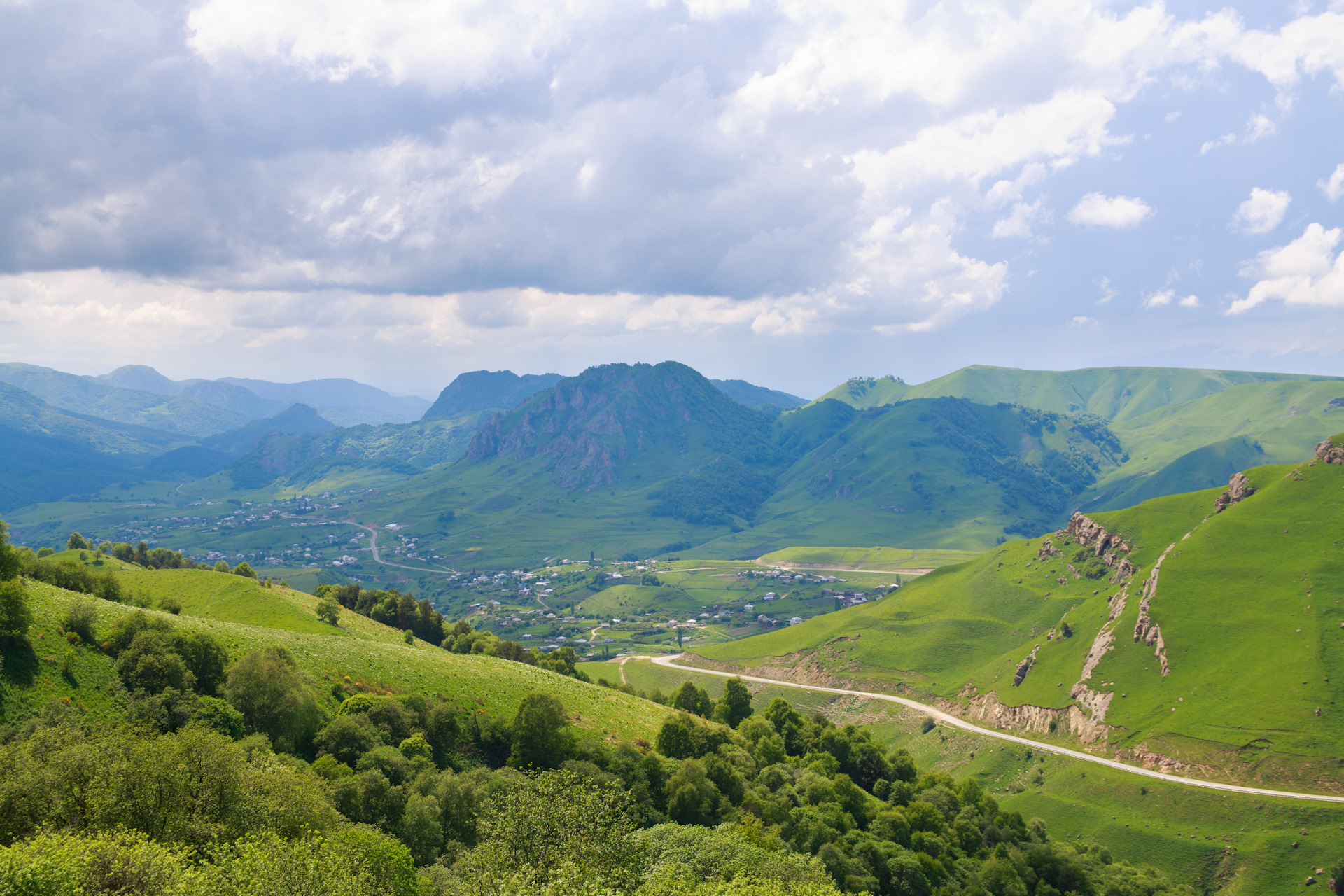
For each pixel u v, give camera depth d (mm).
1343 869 133375
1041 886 127188
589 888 50156
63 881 40594
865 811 128500
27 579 111562
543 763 112000
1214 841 152375
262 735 84750
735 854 76250
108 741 59094
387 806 79938
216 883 44438
